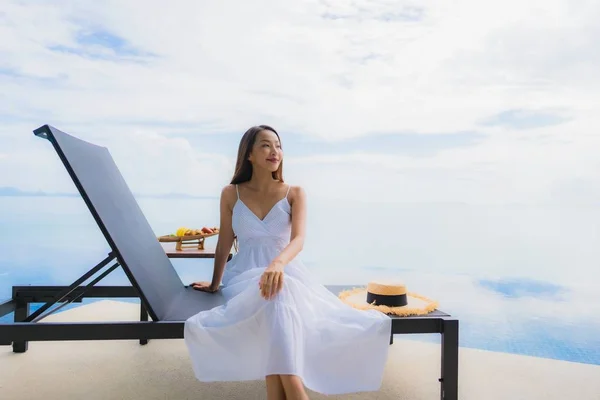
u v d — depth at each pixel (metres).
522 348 3.40
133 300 4.32
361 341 1.60
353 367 1.59
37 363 2.31
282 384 1.43
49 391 1.97
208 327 1.57
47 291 2.29
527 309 4.98
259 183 2.02
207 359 1.57
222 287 2.22
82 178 1.57
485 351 2.61
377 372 1.60
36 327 1.54
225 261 2.11
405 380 2.17
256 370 1.56
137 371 2.22
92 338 1.56
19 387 2.01
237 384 2.10
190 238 3.20
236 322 1.57
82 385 2.04
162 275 1.94
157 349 2.55
